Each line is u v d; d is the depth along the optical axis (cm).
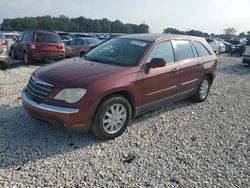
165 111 643
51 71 473
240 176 382
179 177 371
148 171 382
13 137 458
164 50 570
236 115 651
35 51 1299
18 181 343
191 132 527
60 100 425
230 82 1093
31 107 447
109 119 459
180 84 609
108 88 441
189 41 660
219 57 2430
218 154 443
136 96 495
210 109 684
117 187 343
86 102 422
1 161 384
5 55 1077
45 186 336
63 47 1391
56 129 496
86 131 445
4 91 732
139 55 521
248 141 502
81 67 489
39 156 404
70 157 406
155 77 526
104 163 396
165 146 461
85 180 353
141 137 490
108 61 526
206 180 368
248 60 1678
